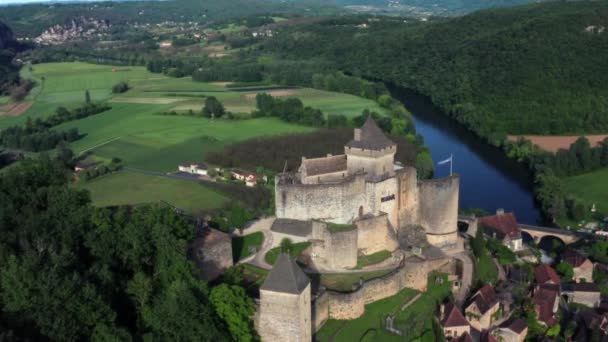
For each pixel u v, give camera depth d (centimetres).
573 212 17938
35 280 7688
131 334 8112
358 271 11525
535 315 11406
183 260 9356
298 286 8762
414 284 11688
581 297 12588
